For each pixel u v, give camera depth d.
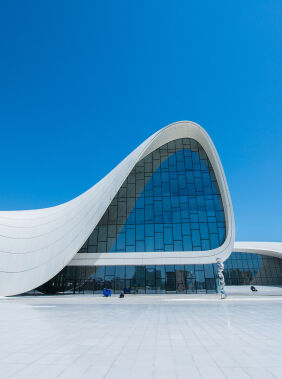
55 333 7.12
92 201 26.58
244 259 49.72
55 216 29.27
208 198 26.86
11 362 4.59
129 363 4.51
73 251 23.31
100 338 6.45
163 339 6.29
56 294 23.95
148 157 28.83
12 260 23.47
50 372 4.07
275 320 9.19
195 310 12.54
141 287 23.56
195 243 25.11
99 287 23.81
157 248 25.08
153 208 26.61
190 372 4.06
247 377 3.84
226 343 5.86
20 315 11.04
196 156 28.78
